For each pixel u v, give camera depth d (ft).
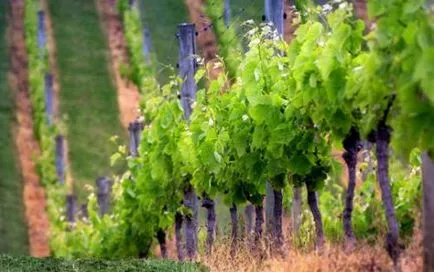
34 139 355.36
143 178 143.02
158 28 462.19
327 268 67.77
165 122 132.46
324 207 133.59
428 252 53.57
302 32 82.99
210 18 349.41
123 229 172.86
